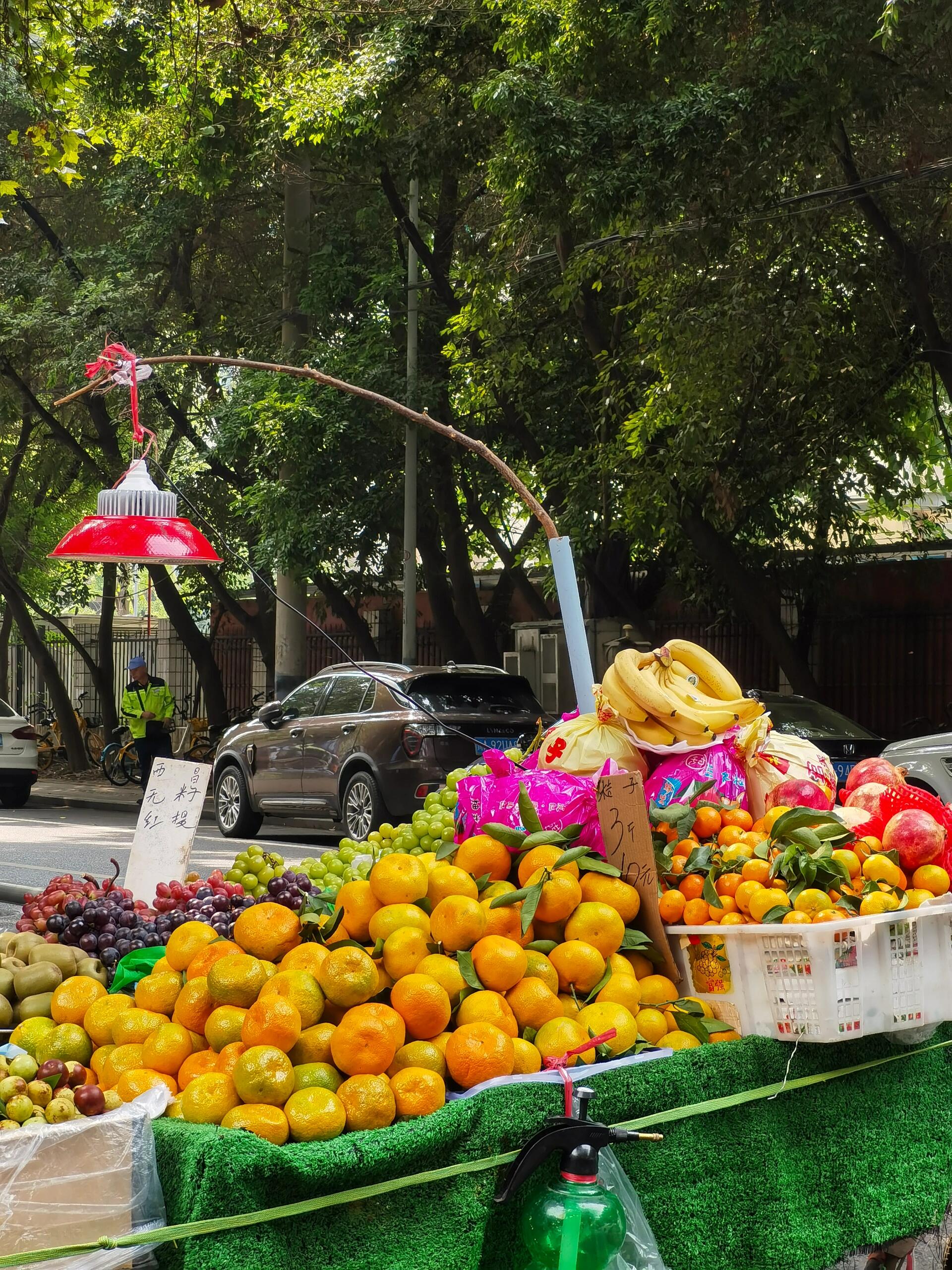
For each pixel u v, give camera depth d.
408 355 17.88
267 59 17.28
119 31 18.20
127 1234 2.21
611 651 18.09
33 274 21.44
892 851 3.52
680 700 4.13
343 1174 2.32
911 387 17.27
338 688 14.71
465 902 3.00
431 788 13.35
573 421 17.27
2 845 14.57
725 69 12.12
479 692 14.02
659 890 3.39
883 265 14.73
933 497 23.36
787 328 13.63
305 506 17.70
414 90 15.41
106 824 17.88
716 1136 2.99
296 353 18.75
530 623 19.69
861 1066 3.33
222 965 2.79
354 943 2.94
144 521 5.23
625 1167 2.80
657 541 16.84
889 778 4.14
